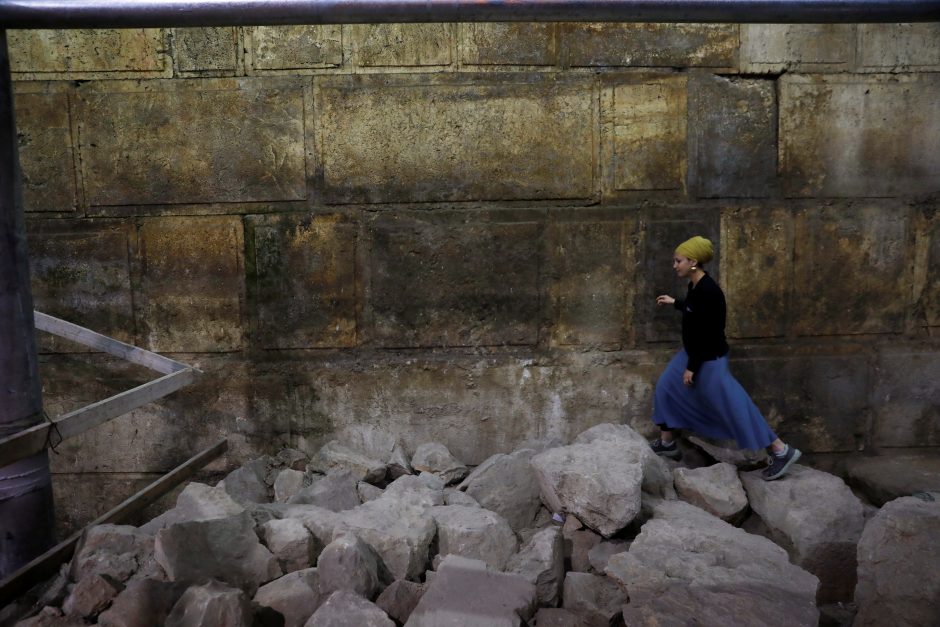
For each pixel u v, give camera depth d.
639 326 3.85
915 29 3.72
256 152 3.71
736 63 3.71
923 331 3.92
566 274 3.82
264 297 3.79
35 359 2.52
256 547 2.56
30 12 2.16
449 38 3.67
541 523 3.26
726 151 3.77
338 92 3.68
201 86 3.66
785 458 3.32
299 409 3.84
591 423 3.89
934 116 3.78
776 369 3.86
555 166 3.76
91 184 3.71
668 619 2.24
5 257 2.37
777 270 3.83
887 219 3.83
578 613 2.45
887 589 2.35
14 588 2.32
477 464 3.89
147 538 2.63
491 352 3.86
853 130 3.78
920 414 3.92
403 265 3.79
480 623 2.18
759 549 2.68
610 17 2.23
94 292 3.78
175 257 3.76
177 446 3.86
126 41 3.63
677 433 3.89
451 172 3.75
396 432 3.87
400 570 2.64
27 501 2.48
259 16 2.18
